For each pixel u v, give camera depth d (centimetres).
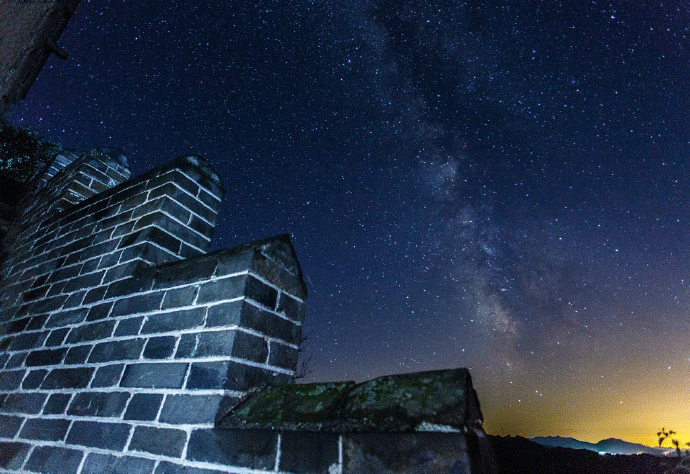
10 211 422
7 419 182
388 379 106
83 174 322
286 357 152
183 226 215
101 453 138
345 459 95
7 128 498
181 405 129
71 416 158
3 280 296
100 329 180
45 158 529
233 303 140
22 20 281
